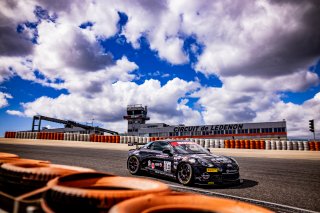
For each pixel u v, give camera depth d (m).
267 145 23.52
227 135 47.56
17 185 1.49
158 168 6.31
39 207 1.26
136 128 67.69
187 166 5.45
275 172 7.50
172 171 5.86
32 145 19.72
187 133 52.47
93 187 1.45
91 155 11.70
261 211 1.23
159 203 1.10
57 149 15.57
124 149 17.97
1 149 14.26
